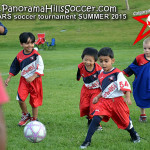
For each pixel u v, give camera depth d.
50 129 6.09
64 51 31.27
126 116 5.00
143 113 6.73
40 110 7.96
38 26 52.72
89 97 6.09
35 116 6.55
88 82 6.01
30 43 6.29
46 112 7.71
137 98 6.70
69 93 10.46
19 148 4.93
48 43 38.75
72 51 31.05
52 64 19.97
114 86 4.95
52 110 7.93
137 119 6.95
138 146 4.89
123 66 16.92
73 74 14.98
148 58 6.66
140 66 6.70
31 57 6.37
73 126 6.31
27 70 6.38
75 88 11.45
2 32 5.91
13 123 6.64
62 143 5.15
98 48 35.44
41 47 36.34
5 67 18.83
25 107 6.48
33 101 6.43
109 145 4.96
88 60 5.74
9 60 22.59
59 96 9.91
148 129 6.00
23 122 6.47
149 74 6.59
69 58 23.27
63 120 6.85
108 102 4.96
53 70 16.75
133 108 8.19
